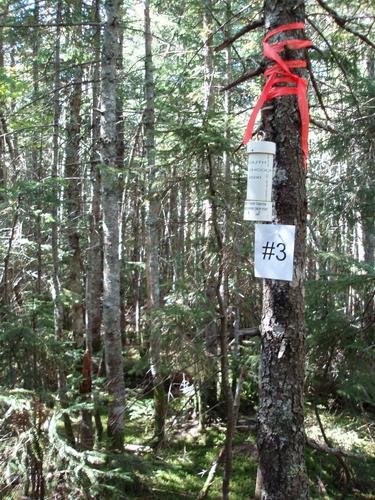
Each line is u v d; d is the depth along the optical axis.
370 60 7.35
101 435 5.42
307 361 4.15
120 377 5.25
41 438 2.99
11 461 2.90
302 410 2.35
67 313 9.75
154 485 5.19
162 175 4.15
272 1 2.32
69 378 4.70
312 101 6.65
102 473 2.89
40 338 4.05
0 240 6.18
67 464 2.97
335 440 4.70
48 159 8.09
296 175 2.27
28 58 6.95
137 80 9.09
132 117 10.18
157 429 6.15
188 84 8.75
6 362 3.81
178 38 8.72
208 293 4.22
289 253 2.22
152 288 6.68
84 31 6.36
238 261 3.42
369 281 4.02
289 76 2.23
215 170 3.37
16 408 2.89
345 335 3.91
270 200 2.21
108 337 5.23
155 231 6.69
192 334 4.06
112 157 5.18
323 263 6.49
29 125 6.16
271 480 2.33
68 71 6.66
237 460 5.84
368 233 7.80
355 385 3.65
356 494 4.87
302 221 2.31
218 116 3.47
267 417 2.34
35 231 6.90
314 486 5.01
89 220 8.42
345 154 6.84
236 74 7.98
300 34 2.29
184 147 3.31
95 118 7.34
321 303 4.21
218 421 6.64
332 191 7.09
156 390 6.17
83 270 10.52
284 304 2.30
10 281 6.20
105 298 5.25
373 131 6.09
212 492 5.21
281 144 2.28
